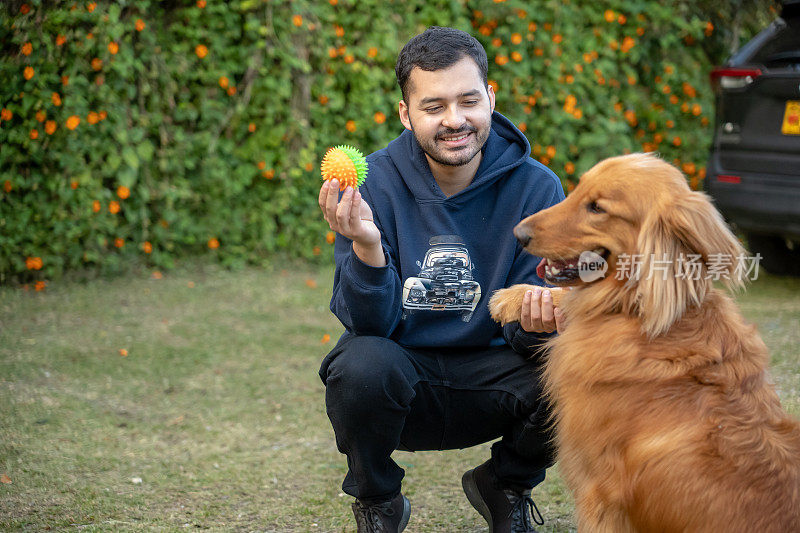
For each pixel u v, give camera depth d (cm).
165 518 301
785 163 566
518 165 269
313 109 689
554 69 747
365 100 692
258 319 549
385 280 240
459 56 248
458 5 711
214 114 656
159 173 645
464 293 262
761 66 578
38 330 501
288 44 659
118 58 602
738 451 204
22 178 581
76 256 605
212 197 663
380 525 260
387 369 241
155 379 441
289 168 676
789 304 575
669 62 813
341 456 363
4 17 573
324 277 658
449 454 373
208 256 670
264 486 332
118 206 605
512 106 738
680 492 204
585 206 231
